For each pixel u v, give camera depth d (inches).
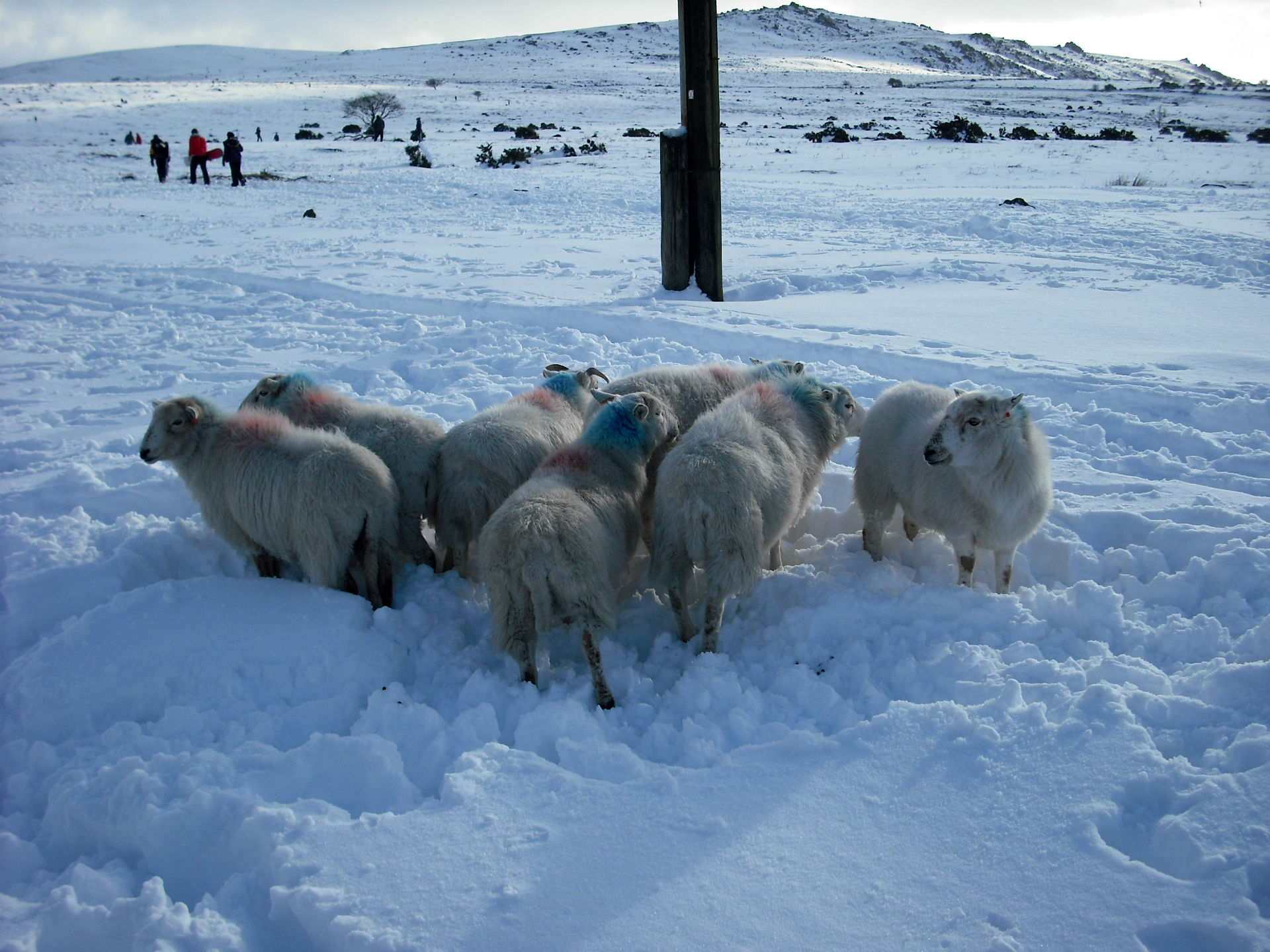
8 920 105.4
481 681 151.9
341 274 511.8
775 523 177.9
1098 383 289.7
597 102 2780.5
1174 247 531.2
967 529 181.3
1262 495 216.1
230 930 102.7
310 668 154.9
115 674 151.9
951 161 1184.8
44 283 505.4
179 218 775.1
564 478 169.6
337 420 207.3
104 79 4891.7
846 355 332.5
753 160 1221.1
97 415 294.0
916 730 128.0
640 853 109.6
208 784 126.3
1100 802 110.3
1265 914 93.5
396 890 105.0
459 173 1144.8
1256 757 115.3
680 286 452.1
